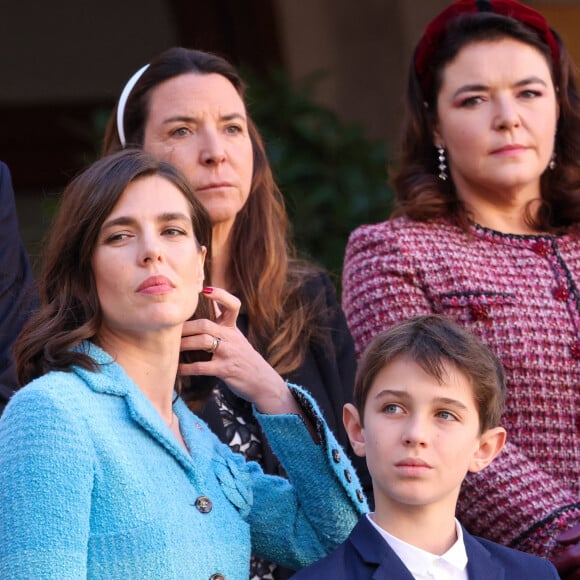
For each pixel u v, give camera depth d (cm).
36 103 2933
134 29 2958
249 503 923
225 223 1216
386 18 2573
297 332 1176
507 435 1165
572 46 2783
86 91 2961
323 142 2225
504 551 940
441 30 1297
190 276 891
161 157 1193
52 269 902
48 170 2939
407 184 1315
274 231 1252
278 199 1299
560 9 2788
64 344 870
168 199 902
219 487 898
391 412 920
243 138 1218
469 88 1255
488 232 1249
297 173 2159
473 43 1268
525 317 1192
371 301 1211
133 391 862
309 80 2395
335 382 1175
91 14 2950
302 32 2627
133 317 867
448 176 1304
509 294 1202
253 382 984
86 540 803
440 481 904
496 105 1250
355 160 2231
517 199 1282
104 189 887
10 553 786
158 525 826
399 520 911
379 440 913
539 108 1255
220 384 1118
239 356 988
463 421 917
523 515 1102
